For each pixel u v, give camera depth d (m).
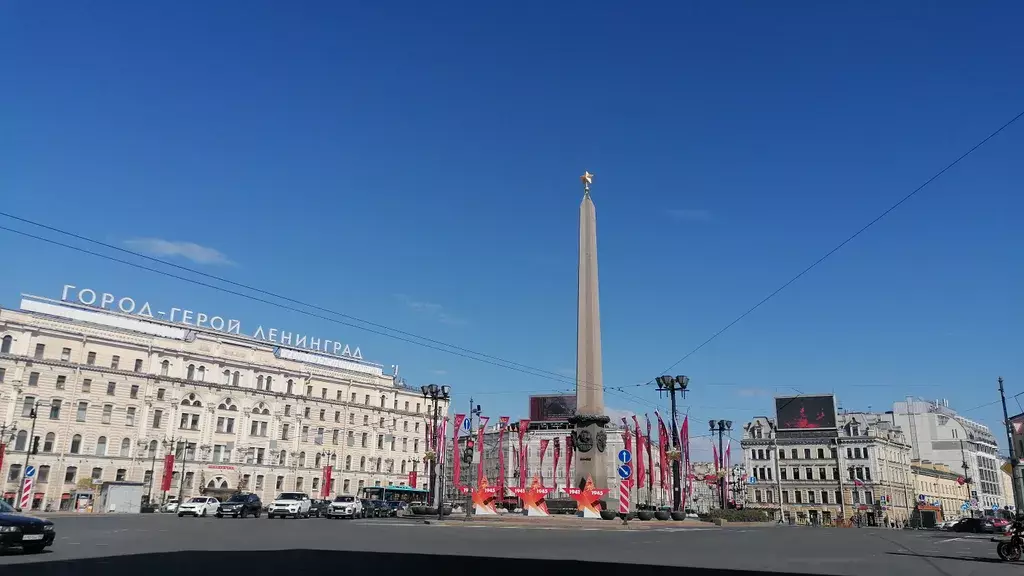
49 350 84.38
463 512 53.84
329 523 43.62
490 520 42.62
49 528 19.12
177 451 90.88
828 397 118.75
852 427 114.81
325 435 105.00
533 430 117.00
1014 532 21.50
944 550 26.84
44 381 83.25
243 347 99.50
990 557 23.11
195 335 95.44
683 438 59.47
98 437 85.75
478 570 16.20
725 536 34.31
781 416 120.62
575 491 44.25
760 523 60.53
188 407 93.06
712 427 70.00
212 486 93.06
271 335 107.00
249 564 16.38
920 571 17.47
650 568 17.27
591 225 48.19
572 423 45.97
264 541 24.25
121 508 76.81
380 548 21.77
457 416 62.69
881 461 111.31
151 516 57.88
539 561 18.56
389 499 88.00
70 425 84.00
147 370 90.75
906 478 119.06
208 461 93.25
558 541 26.92
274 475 98.50
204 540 24.48
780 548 25.78
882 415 142.38
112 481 83.31
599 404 45.75
